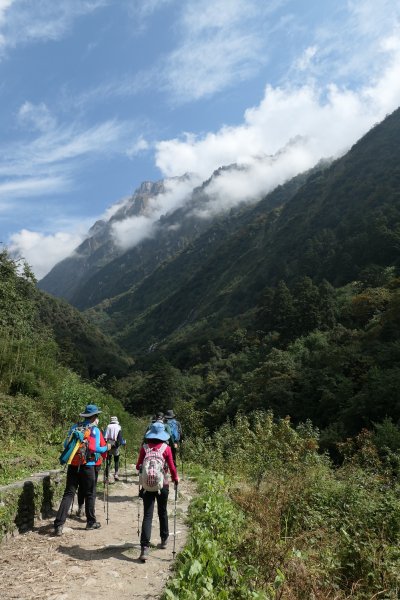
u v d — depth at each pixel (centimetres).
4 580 436
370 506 726
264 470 1163
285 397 4391
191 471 1256
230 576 420
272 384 4647
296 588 454
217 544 484
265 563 486
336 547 598
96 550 534
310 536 627
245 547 521
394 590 484
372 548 555
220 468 1355
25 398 1366
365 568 528
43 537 578
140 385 7512
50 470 805
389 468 1253
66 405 1491
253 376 5328
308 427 2877
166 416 931
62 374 1892
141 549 505
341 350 4488
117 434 1019
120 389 7112
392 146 13075
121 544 559
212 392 6925
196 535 502
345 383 3866
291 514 736
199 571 379
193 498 838
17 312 1944
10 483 654
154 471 528
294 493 825
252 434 1673
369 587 496
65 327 12625
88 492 627
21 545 545
